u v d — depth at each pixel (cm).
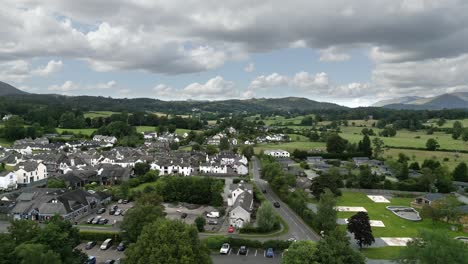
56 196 10725
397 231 10038
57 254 5516
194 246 5941
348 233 9762
